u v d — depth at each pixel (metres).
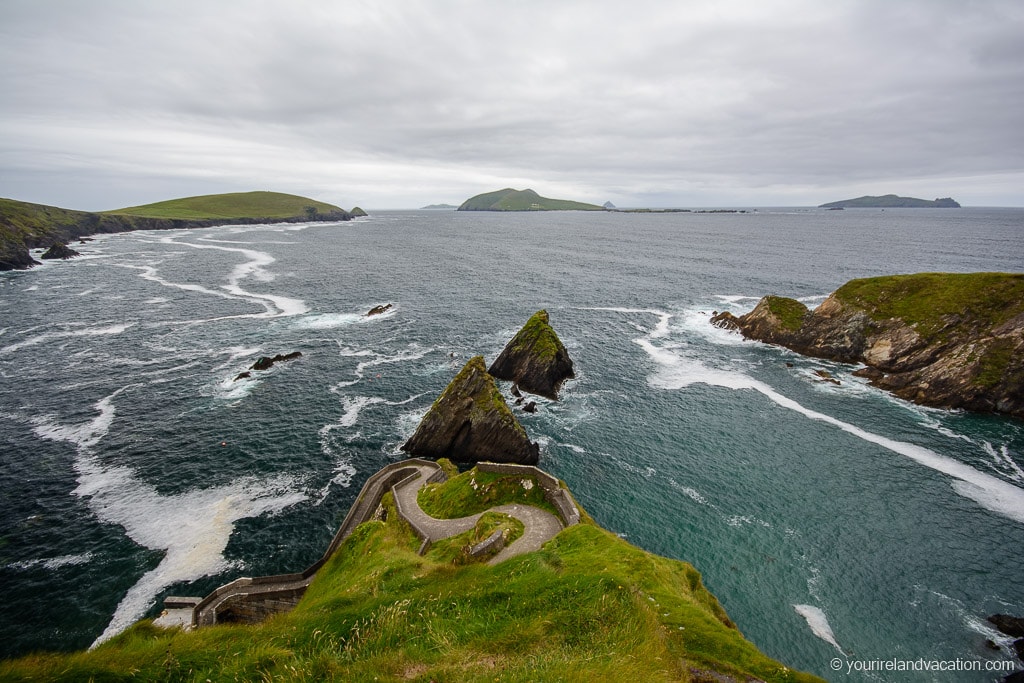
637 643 14.89
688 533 39.03
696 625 18.42
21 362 69.69
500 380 68.69
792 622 31.72
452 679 12.71
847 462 48.16
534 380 64.25
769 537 38.62
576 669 12.86
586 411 59.00
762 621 31.77
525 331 68.50
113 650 14.67
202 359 72.25
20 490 41.66
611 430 54.56
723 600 33.22
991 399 58.28
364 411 57.78
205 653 14.55
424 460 45.97
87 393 60.09
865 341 72.94
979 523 39.84
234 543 36.88
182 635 16.08
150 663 13.90
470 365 53.75
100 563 34.47
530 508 36.06
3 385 61.78
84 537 36.78
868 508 41.66
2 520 38.12
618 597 17.02
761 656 16.56
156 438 50.31
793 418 56.88
